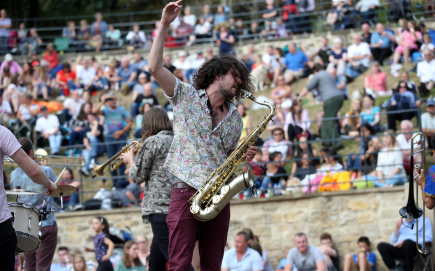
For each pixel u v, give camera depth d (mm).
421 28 16750
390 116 12961
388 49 16516
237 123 4199
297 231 10883
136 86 16891
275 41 18703
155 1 27969
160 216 5133
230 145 4195
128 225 11273
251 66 17453
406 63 16234
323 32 18438
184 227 4004
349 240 10680
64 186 5164
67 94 17891
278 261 10859
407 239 9289
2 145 4340
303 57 16969
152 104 15438
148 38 21172
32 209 5055
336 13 18578
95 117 14609
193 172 3996
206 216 3947
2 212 4266
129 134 15414
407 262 9180
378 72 15281
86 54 19953
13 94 16562
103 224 10242
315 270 9469
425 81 14859
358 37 16391
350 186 11133
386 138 11266
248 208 11047
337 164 11453
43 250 6188
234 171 4191
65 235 11320
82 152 14336
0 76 18016
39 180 4535
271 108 4348
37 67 18141
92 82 17844
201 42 19812
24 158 4410
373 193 10734
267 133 14391
